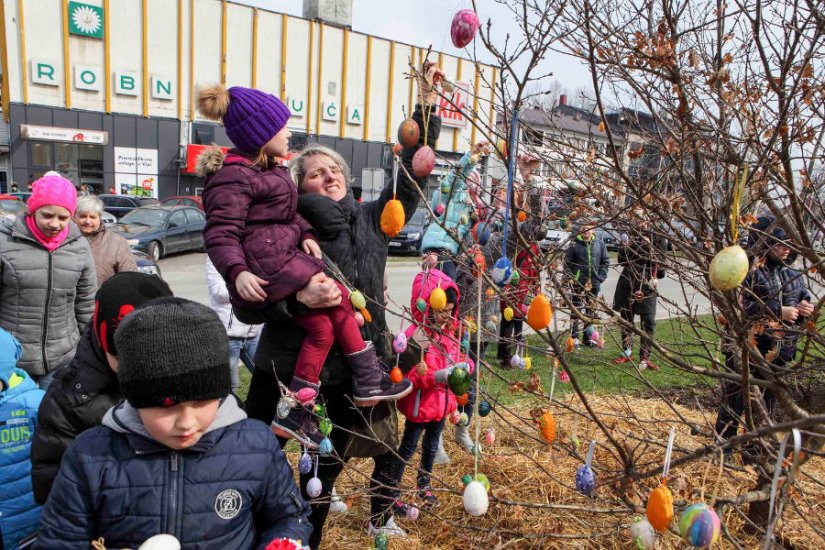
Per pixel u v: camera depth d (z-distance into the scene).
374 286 2.23
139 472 1.37
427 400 2.76
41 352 2.96
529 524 2.72
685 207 2.57
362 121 25.31
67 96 20.53
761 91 2.18
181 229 12.86
